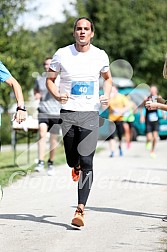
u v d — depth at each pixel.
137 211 14.81
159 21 68.94
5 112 44.53
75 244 11.42
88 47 13.08
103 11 69.12
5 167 24.91
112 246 11.27
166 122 45.88
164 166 25.70
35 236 12.08
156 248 11.13
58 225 13.12
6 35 31.98
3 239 11.84
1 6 32.03
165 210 14.95
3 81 12.70
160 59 68.06
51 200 16.50
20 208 15.22
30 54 34.19
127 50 68.44
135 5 69.25
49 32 43.28
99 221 13.55
